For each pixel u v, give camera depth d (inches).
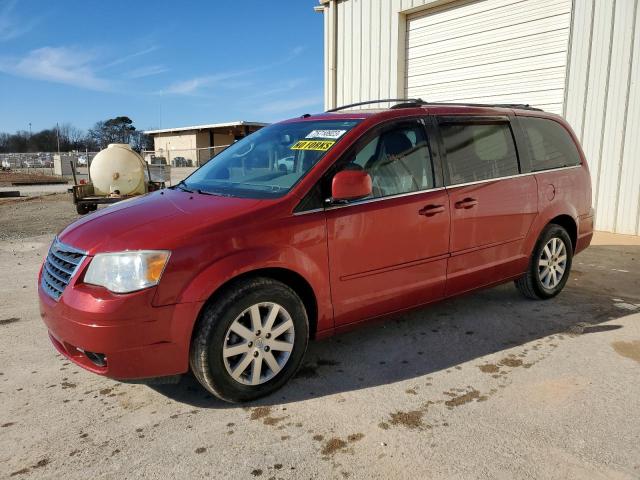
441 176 152.6
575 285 213.2
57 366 145.1
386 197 140.2
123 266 109.0
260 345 121.4
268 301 120.8
